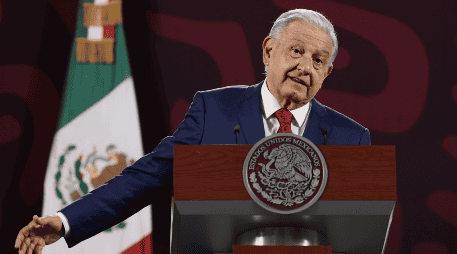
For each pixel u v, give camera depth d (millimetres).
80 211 5105
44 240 4941
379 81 11984
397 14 12086
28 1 11852
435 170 11641
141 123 11648
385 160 4234
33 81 11578
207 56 12023
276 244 4340
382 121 11875
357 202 4180
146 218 11062
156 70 11906
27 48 11688
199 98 6098
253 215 4203
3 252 10945
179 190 4203
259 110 5926
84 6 11945
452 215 11430
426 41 11992
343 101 11984
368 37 12078
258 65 12023
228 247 4660
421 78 11906
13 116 11398
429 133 11758
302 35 5719
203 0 12156
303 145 4246
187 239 4578
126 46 11906
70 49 11797
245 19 12125
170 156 5617
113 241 10914
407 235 11445
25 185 11141
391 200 4184
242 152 4250
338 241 4609
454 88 11820
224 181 4211
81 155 11289
